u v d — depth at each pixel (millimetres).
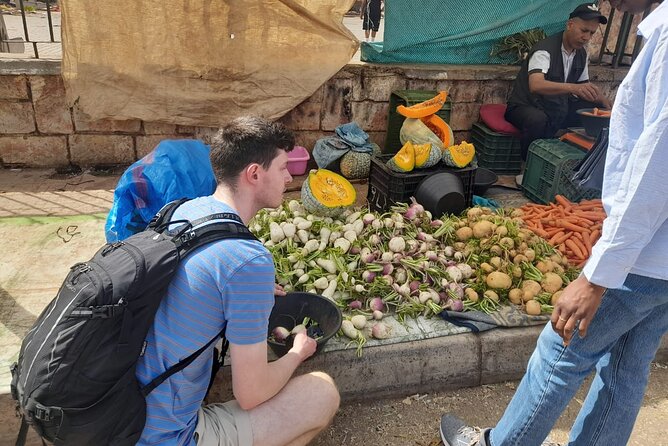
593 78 5684
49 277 3154
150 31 4359
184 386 1684
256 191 1763
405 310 2887
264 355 1720
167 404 1662
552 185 4258
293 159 4750
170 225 1725
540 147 4418
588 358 1830
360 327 2762
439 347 2740
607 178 1697
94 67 4375
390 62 5281
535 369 1956
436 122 4430
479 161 5305
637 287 1687
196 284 1599
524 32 5414
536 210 3945
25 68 4410
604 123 4035
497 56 5512
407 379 2723
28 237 3596
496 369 2846
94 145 4801
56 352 1470
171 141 2906
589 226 3701
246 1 4391
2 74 4406
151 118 4621
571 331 1692
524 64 5027
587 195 4133
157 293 1557
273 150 1733
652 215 1482
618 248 1529
